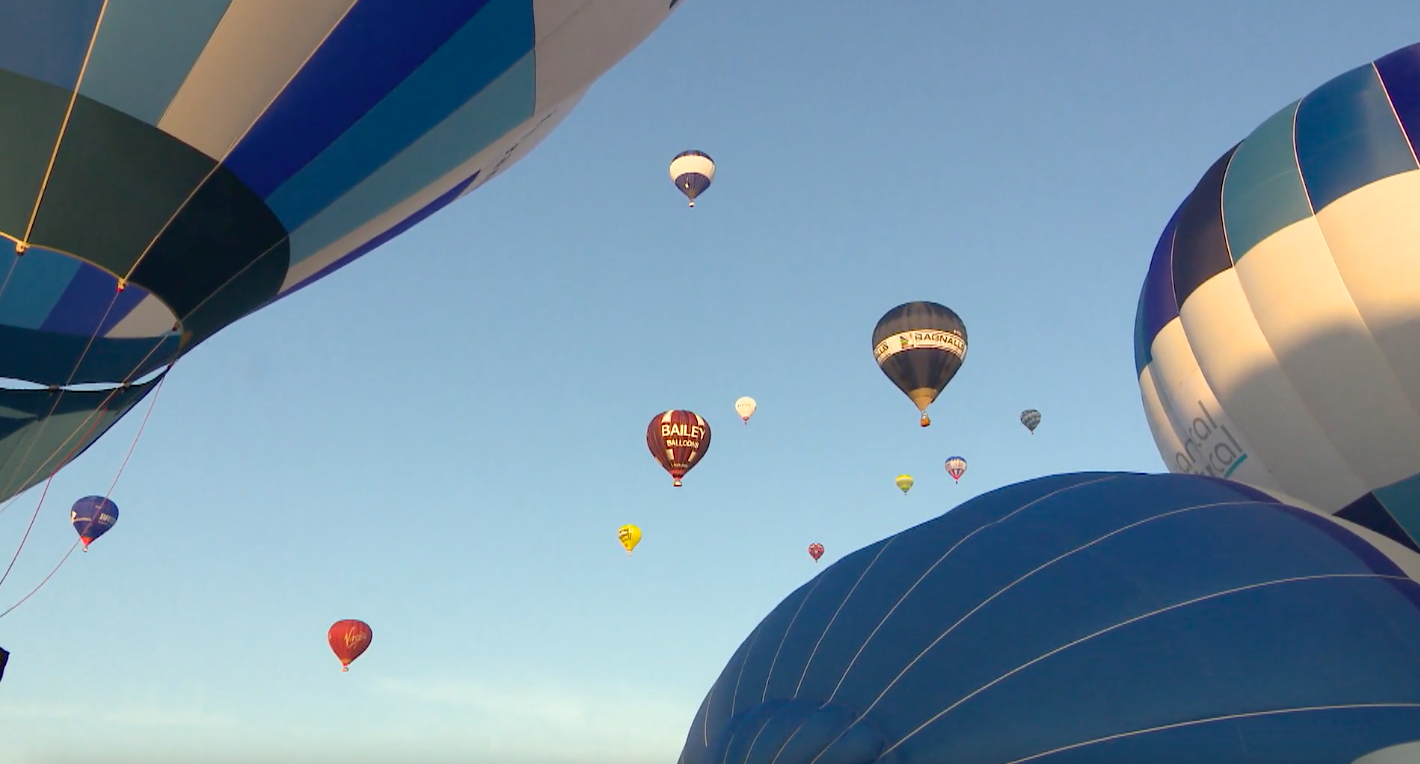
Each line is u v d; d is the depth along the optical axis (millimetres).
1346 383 11422
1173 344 13562
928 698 6961
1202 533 7590
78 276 10328
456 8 9328
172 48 8414
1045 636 6992
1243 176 12906
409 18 9164
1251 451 12406
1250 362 12273
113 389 12102
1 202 8820
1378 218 11414
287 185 9820
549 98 11195
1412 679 6484
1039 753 6457
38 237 9109
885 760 6746
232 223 9812
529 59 10367
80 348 11484
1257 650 6625
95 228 9195
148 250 9547
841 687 7414
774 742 7148
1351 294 11469
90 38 8188
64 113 8492
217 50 8539
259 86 8898
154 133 8859
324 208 10359
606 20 10656
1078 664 6766
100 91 8477
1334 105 12477
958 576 7754
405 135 10125
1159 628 6855
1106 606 7059
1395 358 11148
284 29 8656
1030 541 7852
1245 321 12398
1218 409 12805
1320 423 11664
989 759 6539
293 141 9445
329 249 11164
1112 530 7773
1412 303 11039
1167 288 13781
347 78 9258
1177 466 13945
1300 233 11953
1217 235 12938
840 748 6809
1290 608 6887
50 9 7996
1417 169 11445
